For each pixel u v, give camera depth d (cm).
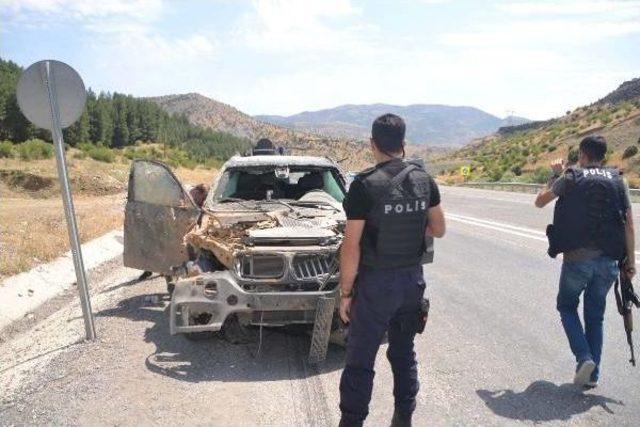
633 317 662
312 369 532
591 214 462
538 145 9688
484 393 473
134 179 696
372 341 367
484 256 1070
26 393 485
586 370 462
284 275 540
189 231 650
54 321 706
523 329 638
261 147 1037
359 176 362
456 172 8306
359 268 370
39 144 5472
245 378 511
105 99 15488
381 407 452
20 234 1216
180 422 427
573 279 475
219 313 535
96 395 475
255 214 657
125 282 906
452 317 686
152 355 567
